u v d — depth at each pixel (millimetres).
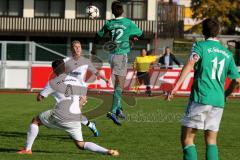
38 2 89375
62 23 89375
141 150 24078
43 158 21266
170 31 89562
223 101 17938
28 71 61062
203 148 25000
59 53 61844
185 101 49969
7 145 24719
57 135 27875
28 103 45875
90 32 89125
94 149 20984
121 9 30422
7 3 88938
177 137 28031
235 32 116062
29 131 22172
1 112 38688
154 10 88875
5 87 61219
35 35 89125
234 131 30984
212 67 17797
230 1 113750
